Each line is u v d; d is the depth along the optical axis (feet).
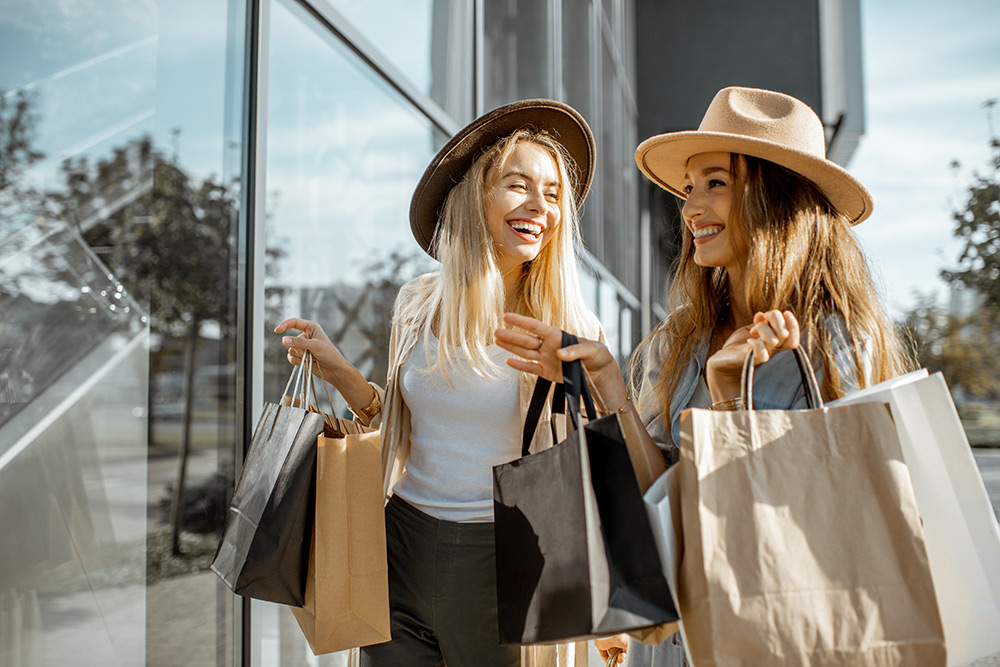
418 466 5.65
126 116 5.15
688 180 5.10
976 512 3.62
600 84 24.82
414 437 5.77
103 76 4.96
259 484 4.76
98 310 4.87
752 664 3.23
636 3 35.58
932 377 3.69
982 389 29.43
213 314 5.99
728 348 4.10
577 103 21.40
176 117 5.64
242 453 6.25
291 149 7.21
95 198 4.88
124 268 5.11
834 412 3.51
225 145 6.19
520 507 4.06
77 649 4.65
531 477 4.04
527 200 5.80
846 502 3.41
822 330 4.28
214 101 6.06
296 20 7.34
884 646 3.26
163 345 5.45
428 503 5.44
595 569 3.45
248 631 6.23
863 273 4.57
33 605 4.36
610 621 3.36
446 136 11.41
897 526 3.36
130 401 5.13
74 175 4.72
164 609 5.37
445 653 5.43
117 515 4.99
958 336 29.73
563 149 6.23
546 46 18.11
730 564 3.32
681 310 5.21
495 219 5.84
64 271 4.62
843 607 3.28
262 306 6.56
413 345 5.91
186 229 5.71
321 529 4.67
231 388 6.18
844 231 4.63
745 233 4.54
